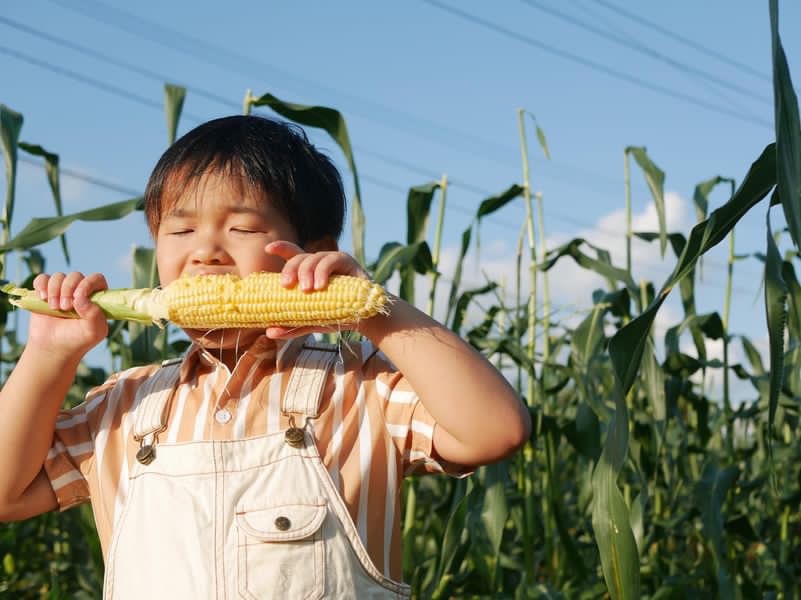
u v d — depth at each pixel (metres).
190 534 1.95
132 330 4.35
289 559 1.91
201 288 1.97
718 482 4.56
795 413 5.75
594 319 5.09
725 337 6.00
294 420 2.07
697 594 4.79
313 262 1.91
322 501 1.97
